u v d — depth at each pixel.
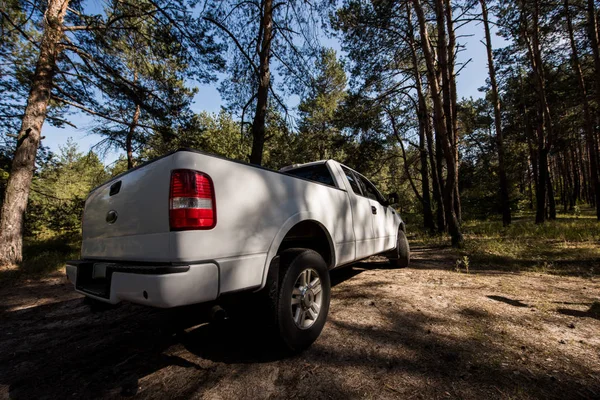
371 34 11.86
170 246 1.61
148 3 8.62
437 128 7.81
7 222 7.13
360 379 1.74
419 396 1.55
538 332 2.26
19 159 7.61
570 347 2.02
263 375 1.85
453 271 4.64
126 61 10.05
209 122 23.83
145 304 1.57
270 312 1.96
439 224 11.73
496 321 2.49
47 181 13.86
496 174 19.94
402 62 13.61
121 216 2.04
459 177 21.41
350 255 3.17
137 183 1.92
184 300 1.53
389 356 1.99
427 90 14.84
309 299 2.26
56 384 1.90
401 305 2.96
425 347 2.08
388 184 28.86
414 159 18.16
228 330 2.64
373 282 3.99
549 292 3.32
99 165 15.09
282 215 2.20
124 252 1.97
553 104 17.11
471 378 1.69
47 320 3.29
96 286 2.16
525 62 16.28
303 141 16.78
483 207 20.50
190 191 1.67
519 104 19.45
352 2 11.23
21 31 8.09
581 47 14.34
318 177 3.48
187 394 1.70
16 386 1.90
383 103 13.89
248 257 1.88
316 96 10.37
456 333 2.28
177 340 2.47
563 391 1.54
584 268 4.56
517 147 23.11
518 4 11.76
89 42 8.92
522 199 21.09
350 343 2.21
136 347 2.40
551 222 13.41
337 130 16.78
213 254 1.69
